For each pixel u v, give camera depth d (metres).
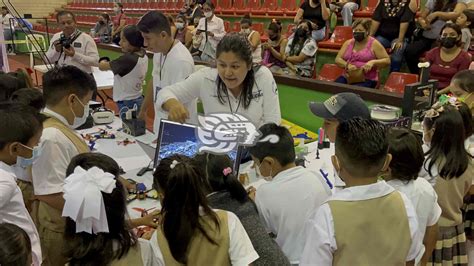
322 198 1.55
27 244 1.19
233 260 1.24
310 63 4.68
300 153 2.48
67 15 4.12
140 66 3.58
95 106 3.50
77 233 1.16
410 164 1.58
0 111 1.54
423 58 4.14
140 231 1.66
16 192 1.50
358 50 3.94
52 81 1.69
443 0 4.48
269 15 7.30
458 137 1.85
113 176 1.20
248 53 1.93
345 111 1.77
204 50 6.05
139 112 3.37
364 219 1.22
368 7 6.06
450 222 1.95
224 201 1.38
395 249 1.23
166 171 1.24
